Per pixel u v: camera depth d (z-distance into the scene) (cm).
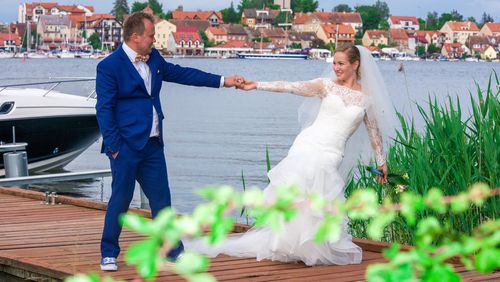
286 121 2788
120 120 571
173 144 2119
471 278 574
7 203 961
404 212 192
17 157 1145
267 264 620
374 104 619
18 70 6575
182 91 4438
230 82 612
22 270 617
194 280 173
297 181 588
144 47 568
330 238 186
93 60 10631
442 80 5997
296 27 14262
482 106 745
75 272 577
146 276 169
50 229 783
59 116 1534
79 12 14825
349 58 613
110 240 589
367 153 640
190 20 13300
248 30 13450
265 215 178
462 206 193
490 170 704
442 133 736
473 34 14488
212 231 174
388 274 181
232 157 1889
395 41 14125
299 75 6806
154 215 588
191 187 1508
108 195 1501
